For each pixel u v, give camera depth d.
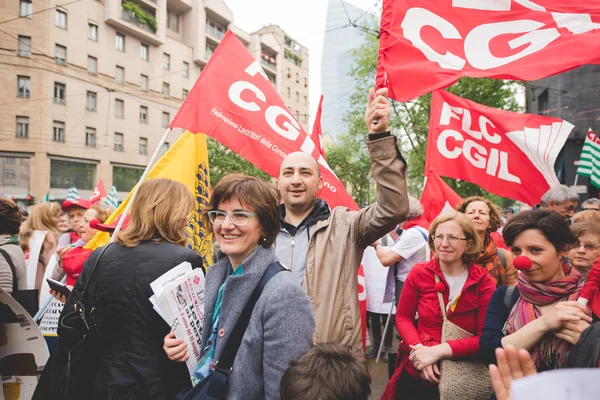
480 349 1.78
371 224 1.99
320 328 1.96
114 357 1.66
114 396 1.62
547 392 0.61
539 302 1.57
